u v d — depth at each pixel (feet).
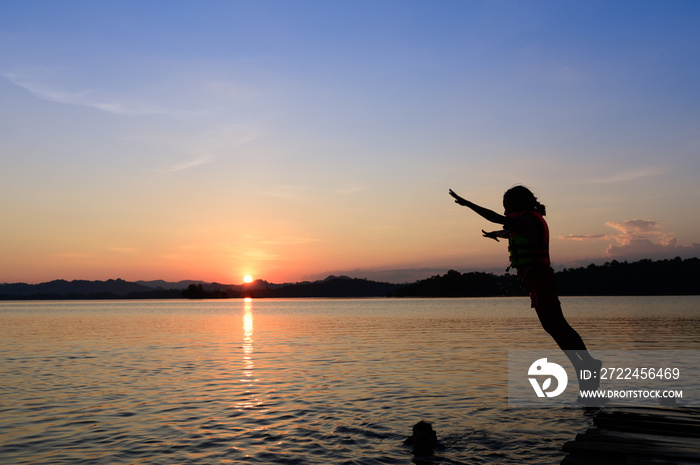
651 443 15.44
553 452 18.33
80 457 19.65
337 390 32.89
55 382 37.58
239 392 32.68
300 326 116.37
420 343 66.85
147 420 25.38
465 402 28.02
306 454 19.24
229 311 277.85
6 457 19.80
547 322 22.91
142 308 362.33
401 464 17.70
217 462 18.65
